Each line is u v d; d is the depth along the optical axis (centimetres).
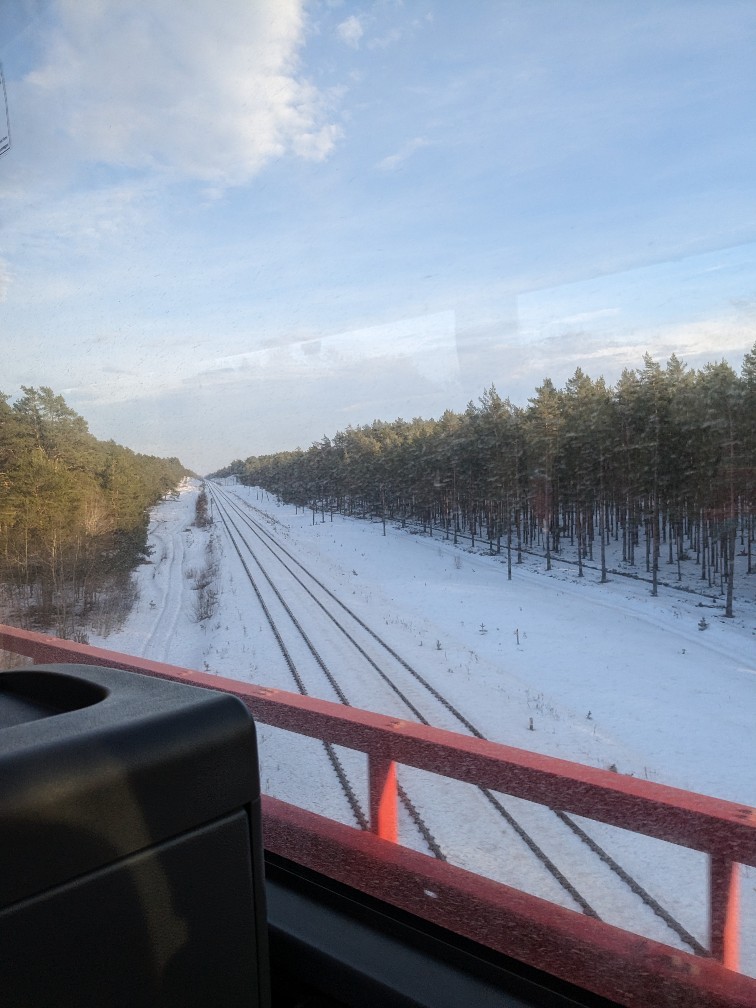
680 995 122
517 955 143
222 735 92
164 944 86
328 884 172
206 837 90
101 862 80
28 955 74
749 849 116
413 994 138
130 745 83
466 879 152
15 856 73
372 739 171
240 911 95
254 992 97
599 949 133
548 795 140
